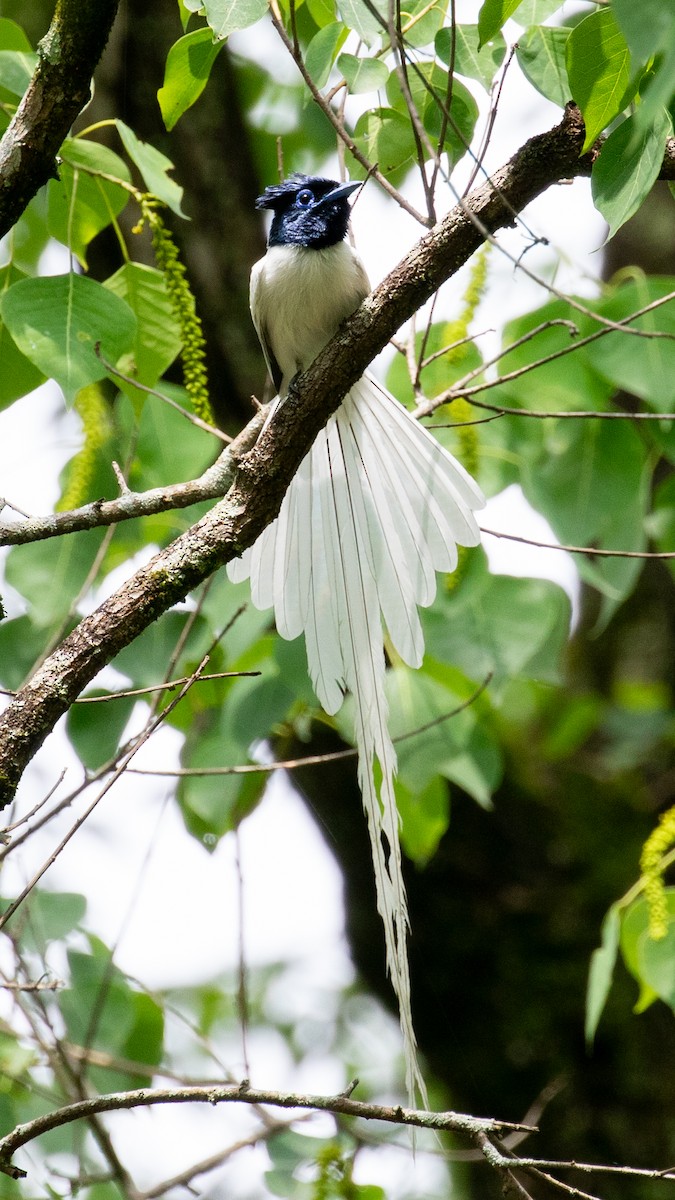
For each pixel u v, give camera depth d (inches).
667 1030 404.2
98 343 270.2
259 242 436.8
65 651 228.8
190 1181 326.3
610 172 218.5
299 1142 325.1
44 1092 334.0
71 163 293.3
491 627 344.8
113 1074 361.4
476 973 417.1
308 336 338.6
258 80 523.2
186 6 241.6
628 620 536.7
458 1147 410.0
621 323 271.3
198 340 301.0
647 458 364.2
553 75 258.5
